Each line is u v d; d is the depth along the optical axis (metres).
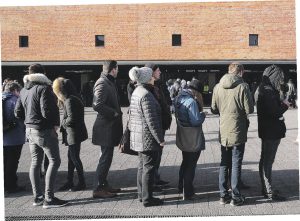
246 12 31.30
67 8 31.64
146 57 31.78
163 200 6.82
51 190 6.56
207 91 31.80
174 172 8.70
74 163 7.45
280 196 6.68
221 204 6.54
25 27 31.55
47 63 31.30
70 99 7.23
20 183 8.10
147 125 6.34
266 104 6.42
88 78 32.38
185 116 6.62
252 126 17.03
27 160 10.29
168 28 31.78
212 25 31.52
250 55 31.25
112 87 7.00
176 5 31.69
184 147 6.63
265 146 6.63
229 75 6.36
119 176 8.44
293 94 24.70
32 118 6.43
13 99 7.49
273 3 31.05
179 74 31.92
